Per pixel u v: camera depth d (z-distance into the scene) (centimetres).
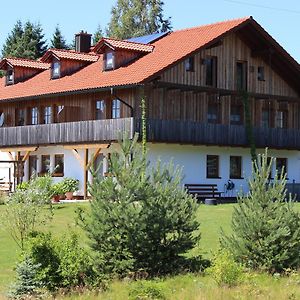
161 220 1745
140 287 1516
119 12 6631
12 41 8112
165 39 4241
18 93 4488
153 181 1795
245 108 4141
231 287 1560
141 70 3734
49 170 4303
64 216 2886
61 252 1602
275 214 1802
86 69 4319
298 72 4300
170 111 3862
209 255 1972
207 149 4044
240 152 4194
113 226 1727
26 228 2128
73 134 3981
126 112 3806
